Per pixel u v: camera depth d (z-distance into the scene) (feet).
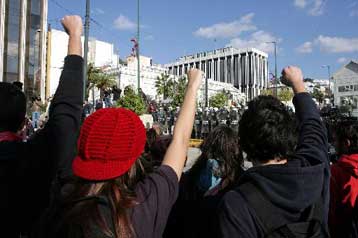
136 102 100.27
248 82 444.14
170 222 10.73
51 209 5.56
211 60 473.26
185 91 7.53
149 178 5.91
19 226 7.73
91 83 192.75
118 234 4.98
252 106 7.41
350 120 12.64
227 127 11.11
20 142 7.91
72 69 7.42
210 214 9.37
